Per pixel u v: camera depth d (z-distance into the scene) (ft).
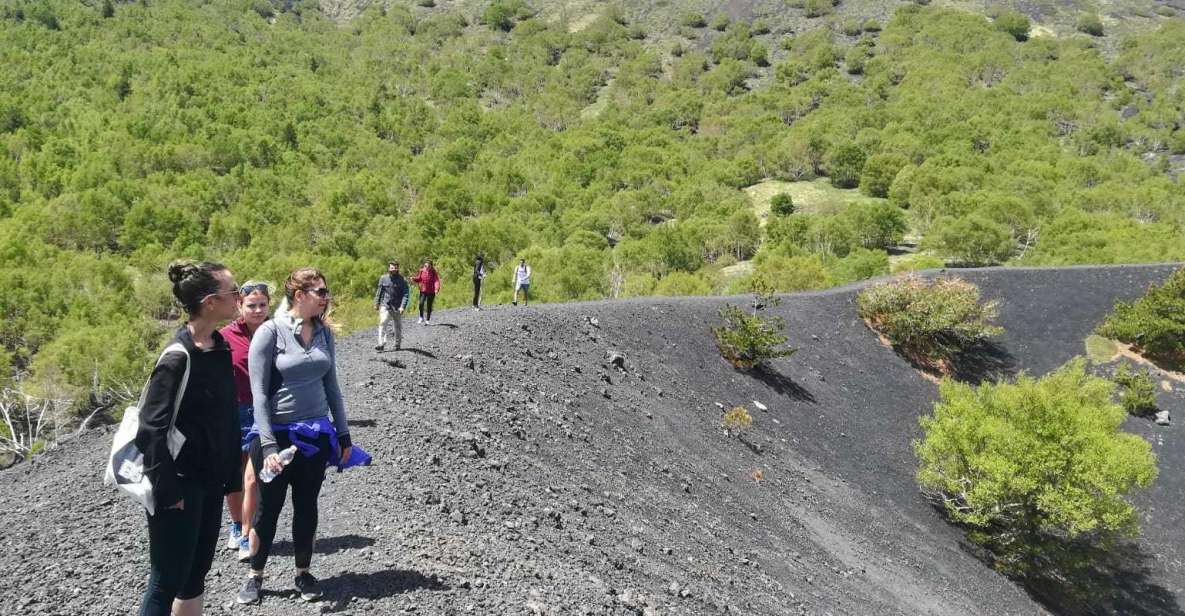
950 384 69.62
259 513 14.65
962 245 234.99
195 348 11.03
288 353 13.76
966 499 62.08
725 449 58.65
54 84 474.49
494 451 33.86
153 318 187.93
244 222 284.82
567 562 24.30
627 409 54.90
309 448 13.99
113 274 192.75
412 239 250.37
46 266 208.74
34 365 132.77
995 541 62.03
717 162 430.61
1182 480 81.15
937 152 401.49
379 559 18.02
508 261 245.24
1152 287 104.32
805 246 262.06
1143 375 93.35
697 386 69.67
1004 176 331.98
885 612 41.24
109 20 636.07
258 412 13.46
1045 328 104.27
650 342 73.05
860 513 59.16
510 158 479.00
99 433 37.88
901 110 488.85
